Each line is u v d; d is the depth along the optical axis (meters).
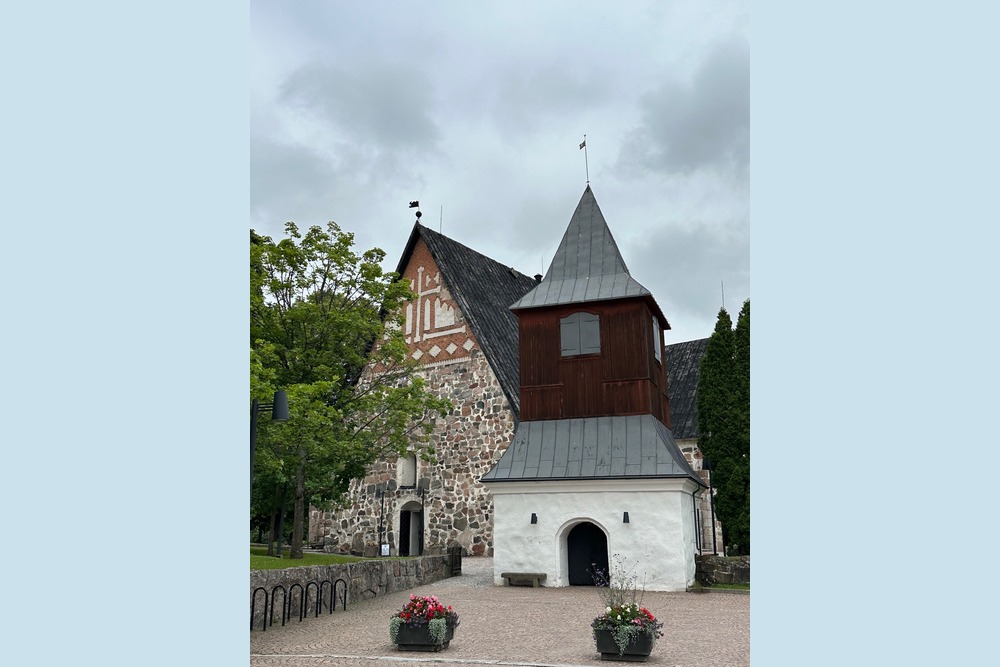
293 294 23.94
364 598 19.72
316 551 34.62
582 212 26.75
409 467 33.16
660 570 22.16
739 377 27.80
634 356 24.19
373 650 13.36
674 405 35.38
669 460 22.77
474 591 21.81
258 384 18.45
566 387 24.64
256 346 21.94
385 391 24.72
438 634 13.29
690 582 22.66
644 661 12.38
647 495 22.66
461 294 33.12
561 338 25.00
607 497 22.97
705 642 14.05
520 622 16.33
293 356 23.11
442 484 31.75
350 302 24.38
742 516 26.77
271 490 24.33
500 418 31.16
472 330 32.22
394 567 21.66
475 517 30.91
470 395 31.95
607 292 24.78
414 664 12.22
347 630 15.28
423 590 22.05
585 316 24.91
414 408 24.50
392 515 32.66
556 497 23.36
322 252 23.73
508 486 23.77
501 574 23.31
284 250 23.03
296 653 13.12
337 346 24.12
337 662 12.36
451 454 31.83
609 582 22.72
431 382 32.84
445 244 35.06
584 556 23.61
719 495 27.28
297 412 20.00
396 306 24.88
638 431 23.61
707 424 28.02
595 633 12.66
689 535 23.64
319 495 25.44
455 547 25.97
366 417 25.19
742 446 27.33
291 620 16.44
